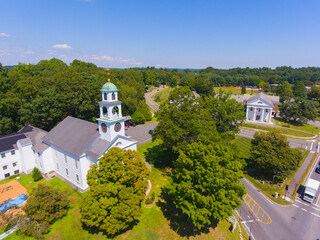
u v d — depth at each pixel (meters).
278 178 49.38
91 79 92.75
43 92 64.31
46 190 32.16
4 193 41.22
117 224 28.95
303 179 53.06
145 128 87.19
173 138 44.31
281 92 143.88
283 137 50.09
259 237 34.84
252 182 50.97
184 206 31.77
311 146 76.50
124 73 171.25
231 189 32.50
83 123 48.19
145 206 38.44
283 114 108.00
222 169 32.09
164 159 56.31
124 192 30.20
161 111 50.66
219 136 46.44
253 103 107.00
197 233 33.94
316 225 37.91
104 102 40.97
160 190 43.16
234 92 197.38
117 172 31.12
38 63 119.50
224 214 29.25
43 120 72.06
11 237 30.97
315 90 147.50
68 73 81.31
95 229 32.94
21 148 47.62
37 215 30.64
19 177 46.22
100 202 29.45
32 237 31.05
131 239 31.78
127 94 96.62
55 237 31.19
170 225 34.88
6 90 67.75
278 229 36.75
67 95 68.62
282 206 42.84
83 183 41.72
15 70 103.06
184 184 31.38
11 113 66.69
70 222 33.94
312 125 104.00
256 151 50.69
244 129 94.56
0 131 61.81
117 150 33.53
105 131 42.03
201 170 31.67
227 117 54.25
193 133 46.34
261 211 41.16
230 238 33.81
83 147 41.22
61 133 47.84
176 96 49.44
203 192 33.25
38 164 49.12
